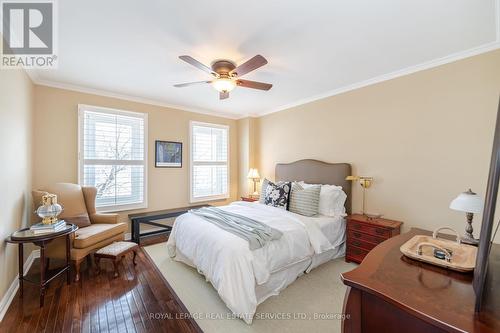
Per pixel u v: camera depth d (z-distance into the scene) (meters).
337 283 2.39
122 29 1.91
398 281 0.97
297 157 4.15
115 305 1.99
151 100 3.97
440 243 1.40
